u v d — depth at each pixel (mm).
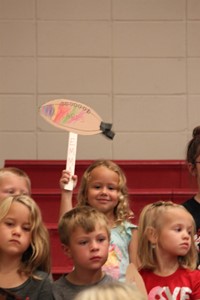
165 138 14633
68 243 7926
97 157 14539
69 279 7918
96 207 9156
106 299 5406
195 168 9148
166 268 8180
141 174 13180
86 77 14633
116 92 14641
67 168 9398
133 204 12164
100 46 14672
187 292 7969
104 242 7855
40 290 7809
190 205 9141
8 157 14516
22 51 14617
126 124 14633
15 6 14656
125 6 14703
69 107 9602
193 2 14727
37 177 13094
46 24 14648
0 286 7781
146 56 14680
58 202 12234
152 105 14656
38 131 14547
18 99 14555
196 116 14672
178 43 14703
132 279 7789
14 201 7918
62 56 14633
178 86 14680
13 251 7770
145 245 8289
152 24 14711
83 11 14680
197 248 8766
